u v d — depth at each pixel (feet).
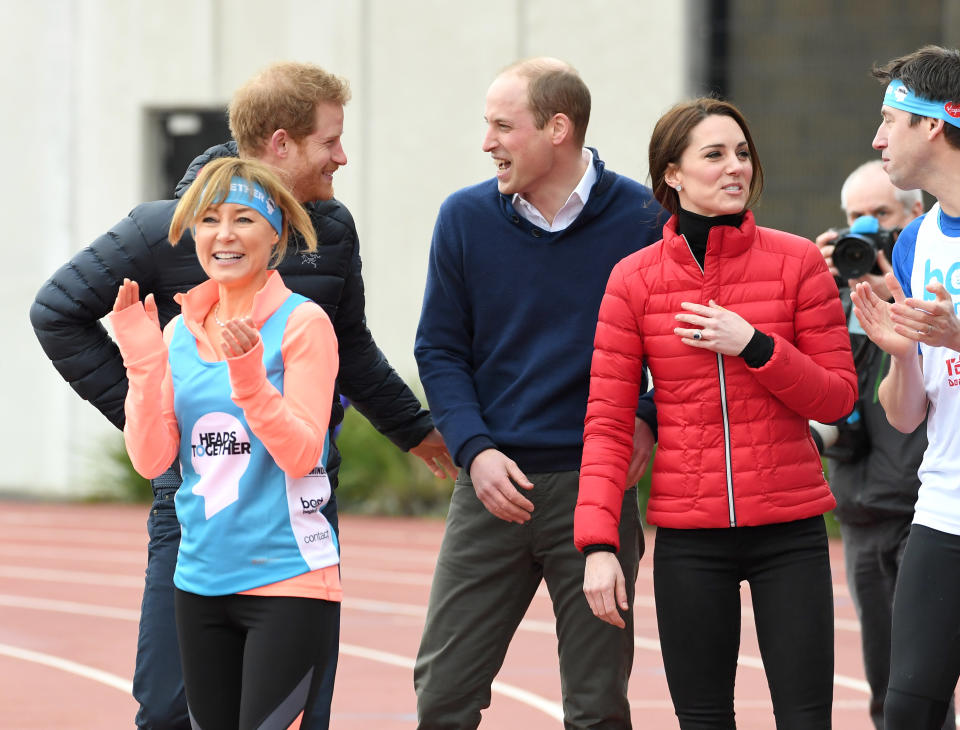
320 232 55.11
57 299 54.24
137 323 46.78
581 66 212.43
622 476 52.54
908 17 198.80
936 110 50.49
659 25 209.05
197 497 46.96
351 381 61.05
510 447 58.29
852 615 124.36
